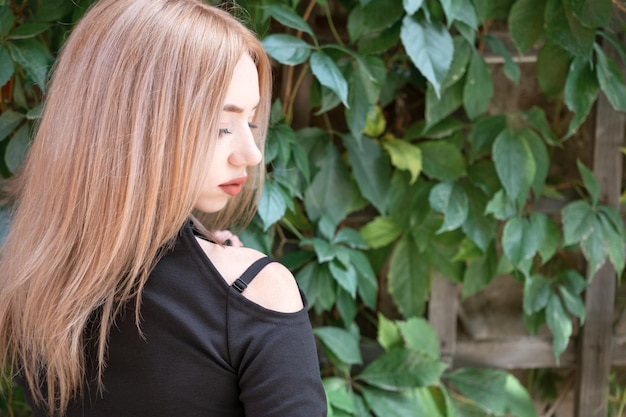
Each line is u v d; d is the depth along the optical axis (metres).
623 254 1.64
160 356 0.82
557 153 1.79
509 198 1.56
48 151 0.86
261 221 1.46
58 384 0.89
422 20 1.40
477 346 1.77
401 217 1.63
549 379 1.92
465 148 1.69
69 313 0.83
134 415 0.85
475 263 1.68
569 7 1.45
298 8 1.58
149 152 0.81
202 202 0.89
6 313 0.93
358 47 1.51
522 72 1.76
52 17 1.37
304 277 1.55
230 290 0.82
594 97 1.52
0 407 1.63
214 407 0.83
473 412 1.70
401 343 1.65
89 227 0.82
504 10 1.53
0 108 1.50
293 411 0.81
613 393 1.92
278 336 0.81
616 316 1.87
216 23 0.85
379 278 1.81
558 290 1.73
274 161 1.46
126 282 0.83
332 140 1.61
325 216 1.56
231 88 0.85
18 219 0.90
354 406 1.56
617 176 1.68
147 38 0.82
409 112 1.70
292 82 1.61
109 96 0.82
